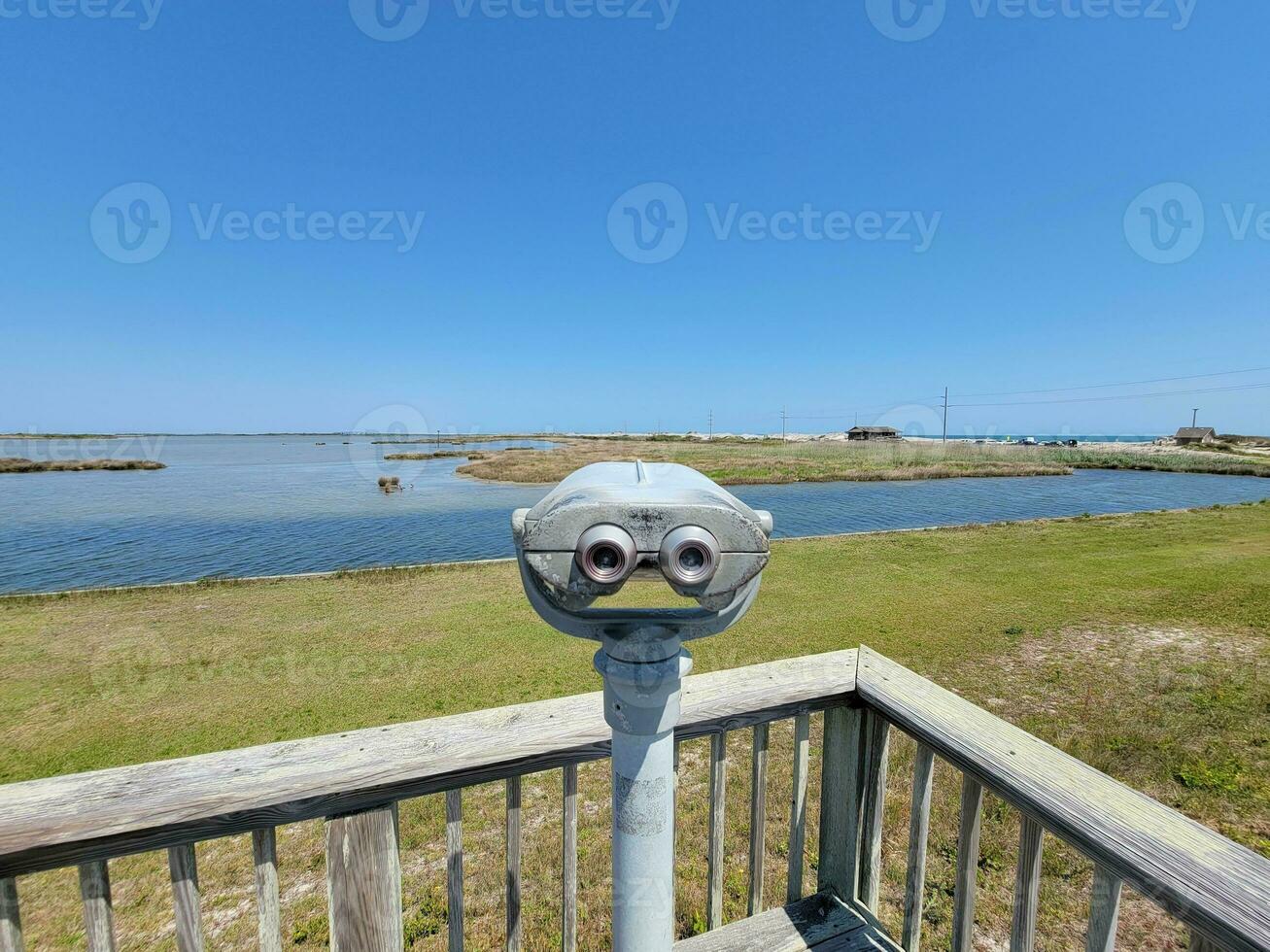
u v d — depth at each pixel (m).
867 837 1.47
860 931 1.43
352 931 1.07
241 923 2.36
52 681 5.19
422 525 15.95
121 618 7.20
